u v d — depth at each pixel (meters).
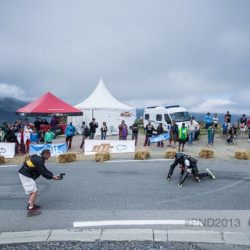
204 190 10.99
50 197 10.45
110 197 10.35
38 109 23.05
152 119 26.31
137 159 16.77
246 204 9.54
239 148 20.27
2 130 21.14
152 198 10.18
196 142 23.05
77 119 29.45
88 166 15.27
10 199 10.29
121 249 6.79
